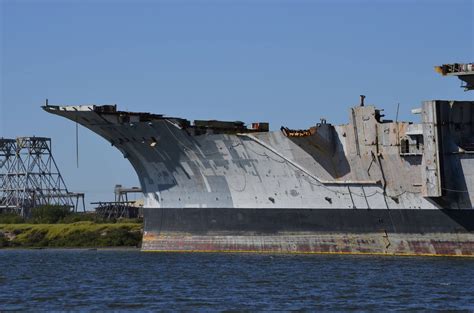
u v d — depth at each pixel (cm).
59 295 13738
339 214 18938
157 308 12006
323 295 12888
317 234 19275
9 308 12356
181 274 16388
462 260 17025
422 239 17950
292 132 18738
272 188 19812
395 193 18125
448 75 18075
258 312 11481
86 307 12306
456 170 17438
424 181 17488
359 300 12338
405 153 17762
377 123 18150
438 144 17275
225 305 12125
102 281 15750
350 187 18675
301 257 18738
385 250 18400
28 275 17588
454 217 17550
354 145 18500
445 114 17400
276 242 19862
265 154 19538
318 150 18750
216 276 15775
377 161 18238
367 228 18600
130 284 15025
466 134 17762
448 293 12800
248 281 14862
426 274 15012
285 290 13562
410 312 11275
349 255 18712
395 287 13538
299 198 19438
